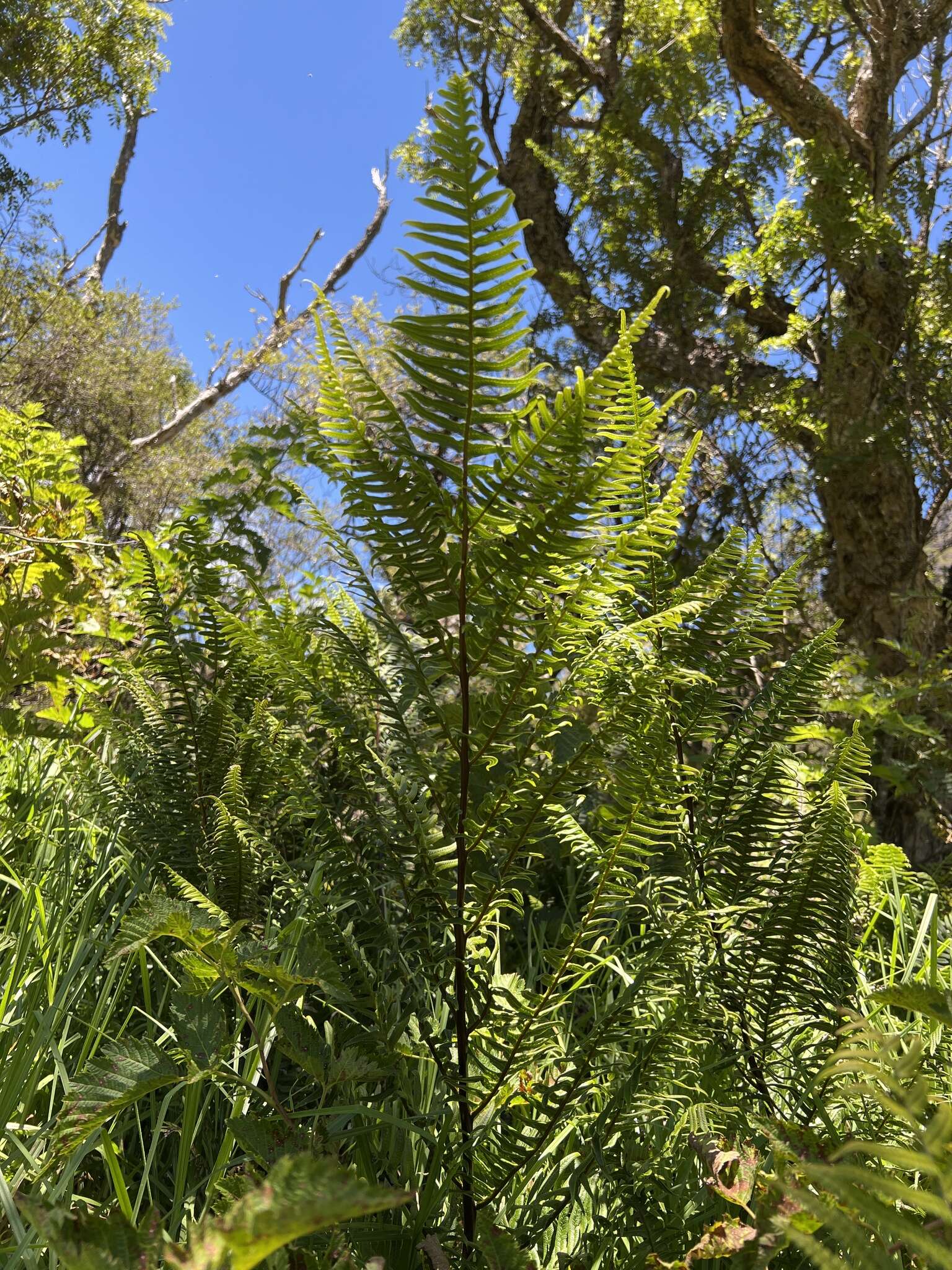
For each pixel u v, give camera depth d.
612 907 1.07
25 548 2.74
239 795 1.50
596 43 9.21
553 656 1.01
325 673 1.32
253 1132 0.92
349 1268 0.65
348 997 0.94
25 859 1.91
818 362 5.73
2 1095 1.12
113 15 12.45
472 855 1.14
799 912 1.23
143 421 13.52
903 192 5.98
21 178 11.90
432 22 9.09
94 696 2.42
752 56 5.79
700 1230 1.00
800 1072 1.18
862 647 5.20
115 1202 1.10
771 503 6.06
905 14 5.67
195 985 0.90
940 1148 0.47
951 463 5.23
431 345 0.92
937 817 3.56
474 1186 1.05
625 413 0.97
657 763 1.03
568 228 8.15
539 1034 1.06
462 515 0.98
